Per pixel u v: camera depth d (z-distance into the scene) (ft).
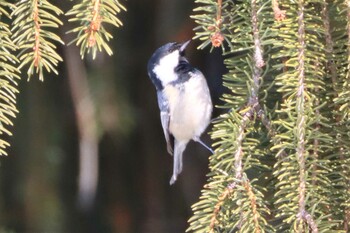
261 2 19.21
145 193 33.76
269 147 19.86
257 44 19.15
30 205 30.12
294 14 18.97
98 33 19.08
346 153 18.94
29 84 29.68
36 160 30.01
